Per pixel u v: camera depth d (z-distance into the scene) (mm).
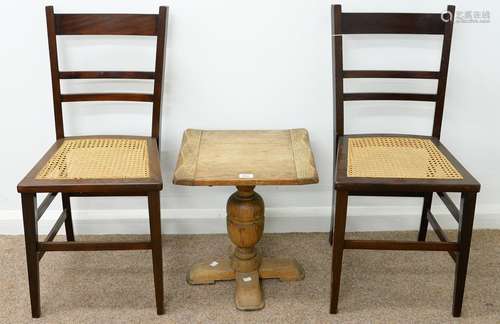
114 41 1949
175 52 1972
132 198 2188
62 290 1874
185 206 2199
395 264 2029
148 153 1787
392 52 1991
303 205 2213
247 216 1826
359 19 1837
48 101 2033
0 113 2037
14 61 1968
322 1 1920
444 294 1868
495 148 2146
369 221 2236
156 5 1917
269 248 2127
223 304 1815
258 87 2033
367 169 1679
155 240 1674
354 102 2057
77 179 1602
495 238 2188
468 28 1967
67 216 2051
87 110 2037
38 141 2092
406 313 1774
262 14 1931
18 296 1844
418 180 1609
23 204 1604
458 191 1598
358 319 1744
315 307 1802
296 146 1829
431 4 1938
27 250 1656
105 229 2215
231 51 1978
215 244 2150
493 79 2037
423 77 1868
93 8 1916
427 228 2201
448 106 2078
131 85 2012
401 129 2104
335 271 1720
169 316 1755
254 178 1601
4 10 1897
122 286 1900
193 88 2025
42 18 1918
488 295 1858
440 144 1865
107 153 1776
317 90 2041
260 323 1724
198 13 1923
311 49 1982
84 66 1979
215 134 1937
